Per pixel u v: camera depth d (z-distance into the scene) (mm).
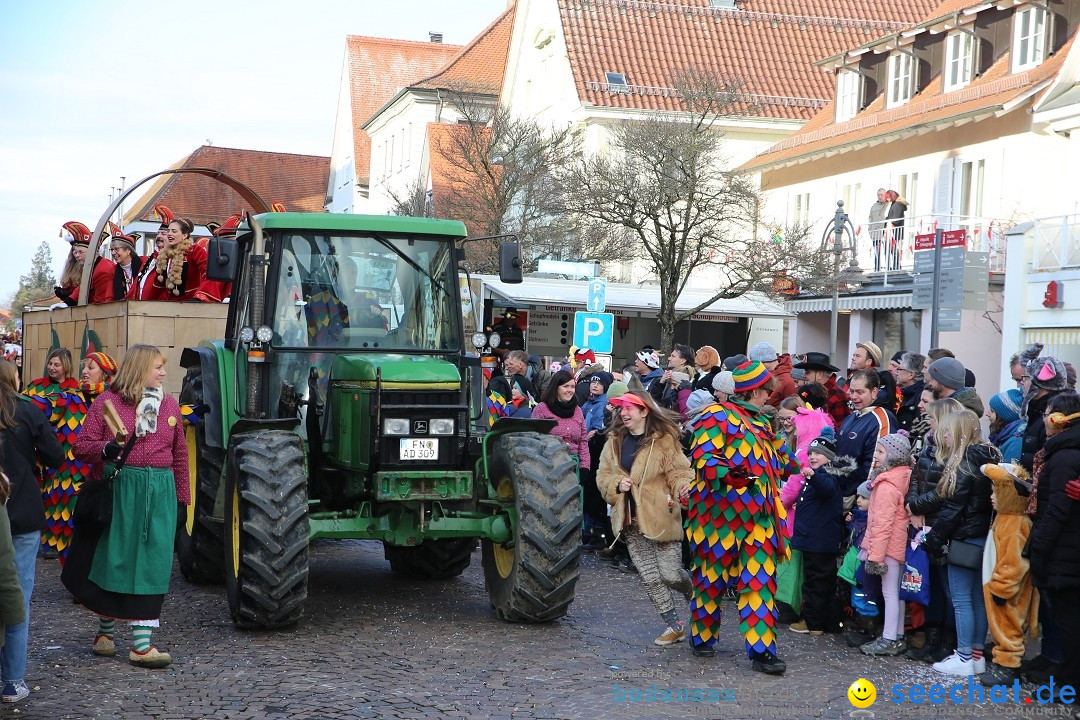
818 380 10438
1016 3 24328
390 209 47625
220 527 9477
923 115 26031
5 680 6367
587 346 16188
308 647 7785
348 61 67375
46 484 11023
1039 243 19250
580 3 38344
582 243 27688
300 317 9188
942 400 7566
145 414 7164
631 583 10625
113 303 11883
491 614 9023
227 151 70688
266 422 8492
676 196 25531
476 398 9391
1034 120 22344
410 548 10484
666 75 37125
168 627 8352
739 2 40156
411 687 6844
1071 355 18453
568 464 8602
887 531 7797
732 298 26969
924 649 7863
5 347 27094
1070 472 6578
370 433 8344
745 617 7375
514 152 30703
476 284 13820
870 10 40688
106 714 6184
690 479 7918
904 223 25266
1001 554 7117
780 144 32312
